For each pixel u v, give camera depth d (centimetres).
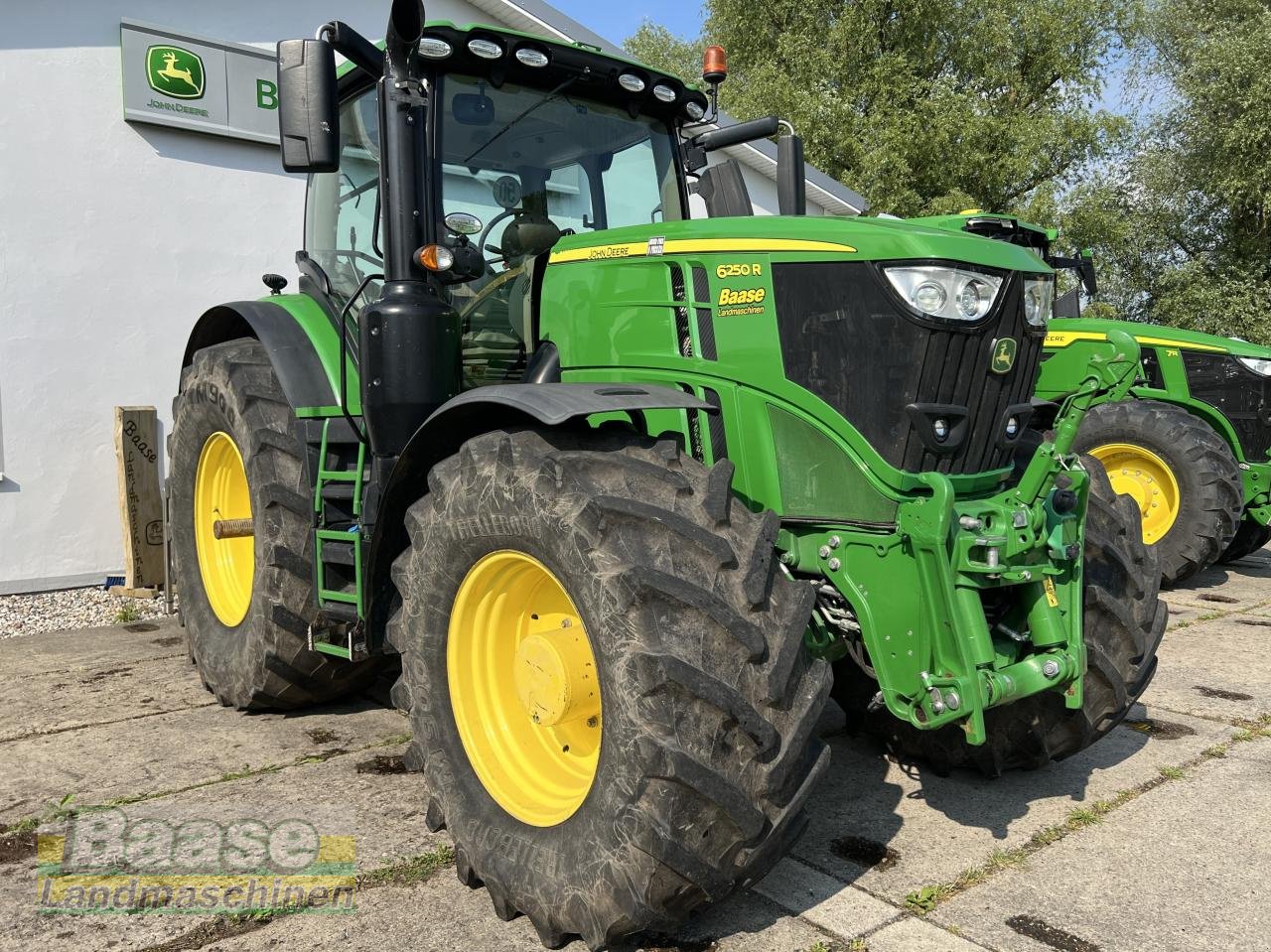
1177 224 1925
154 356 630
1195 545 592
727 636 207
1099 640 293
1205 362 645
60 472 591
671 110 360
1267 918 237
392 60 283
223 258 661
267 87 671
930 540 226
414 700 261
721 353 261
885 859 267
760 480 256
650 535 214
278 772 323
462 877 249
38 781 314
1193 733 366
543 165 331
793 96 1831
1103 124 1872
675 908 207
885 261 238
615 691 205
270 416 365
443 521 250
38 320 580
